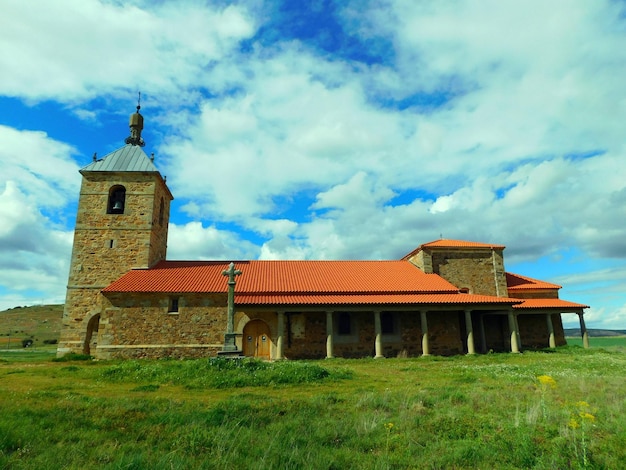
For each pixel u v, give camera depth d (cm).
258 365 1736
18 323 9025
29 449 643
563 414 823
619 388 1190
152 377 1639
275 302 2656
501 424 784
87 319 2962
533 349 3181
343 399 1118
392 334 2939
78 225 3145
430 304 2783
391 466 606
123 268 3094
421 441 720
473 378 1555
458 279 3422
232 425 819
